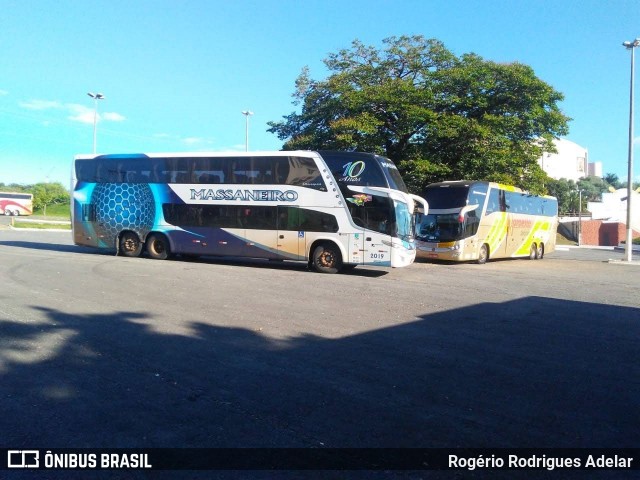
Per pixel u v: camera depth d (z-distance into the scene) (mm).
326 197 16688
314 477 3836
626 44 24984
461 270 19391
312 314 9648
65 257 18250
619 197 71000
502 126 23984
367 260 16281
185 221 18203
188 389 5555
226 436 4461
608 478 3943
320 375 6137
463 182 22328
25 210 71000
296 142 25422
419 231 22219
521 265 23797
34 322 8227
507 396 5633
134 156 19062
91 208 19500
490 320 9688
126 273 14227
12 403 5055
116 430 4531
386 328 8711
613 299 12891
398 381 6012
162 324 8422
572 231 65125
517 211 26078
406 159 24734
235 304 10320
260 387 5672
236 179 17688
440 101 23906
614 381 6246
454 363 6809
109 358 6562
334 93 24766
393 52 25047
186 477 3803
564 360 7117
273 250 17172
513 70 23438
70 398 5223
